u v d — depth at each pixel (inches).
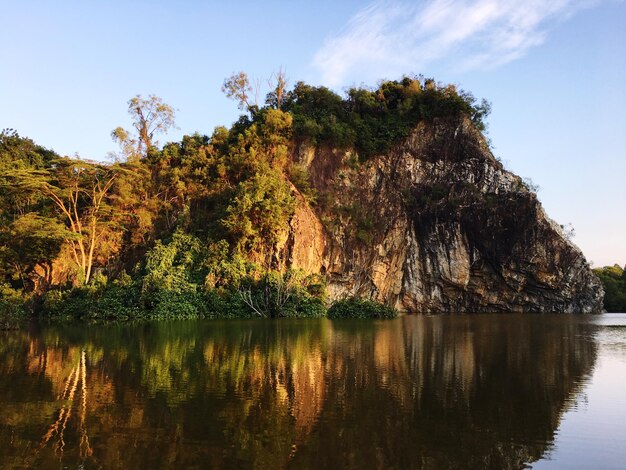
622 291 2694.4
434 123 2082.9
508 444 351.3
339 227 1793.8
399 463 314.5
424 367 629.9
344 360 672.4
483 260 1982.0
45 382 524.1
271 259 1517.0
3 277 1541.6
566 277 1957.4
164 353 722.2
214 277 1403.8
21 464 306.7
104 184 1615.4
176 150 1809.8
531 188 2062.0
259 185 1478.8
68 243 1550.2
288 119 1815.9
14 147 1895.9
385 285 1884.8
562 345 867.4
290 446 339.6
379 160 2005.4
